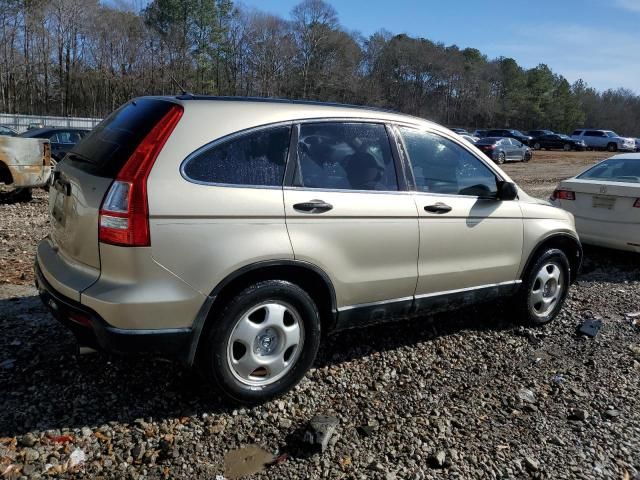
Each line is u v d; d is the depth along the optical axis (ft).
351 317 12.01
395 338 14.87
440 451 10.10
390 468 9.56
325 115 11.64
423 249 12.75
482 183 14.33
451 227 13.23
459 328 15.89
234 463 9.44
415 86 332.39
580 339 15.78
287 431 10.39
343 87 266.77
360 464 9.62
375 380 12.57
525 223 15.07
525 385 12.87
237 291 10.37
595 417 11.65
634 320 17.54
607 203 24.08
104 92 218.79
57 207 11.32
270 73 250.37
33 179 33.22
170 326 9.66
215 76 236.22
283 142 10.94
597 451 10.46
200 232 9.73
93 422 10.16
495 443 10.52
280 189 10.68
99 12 216.54
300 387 11.91
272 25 251.80
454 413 11.45
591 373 13.66
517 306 15.90
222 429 10.27
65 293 9.93
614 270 23.95
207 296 9.85
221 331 10.20
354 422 10.86
